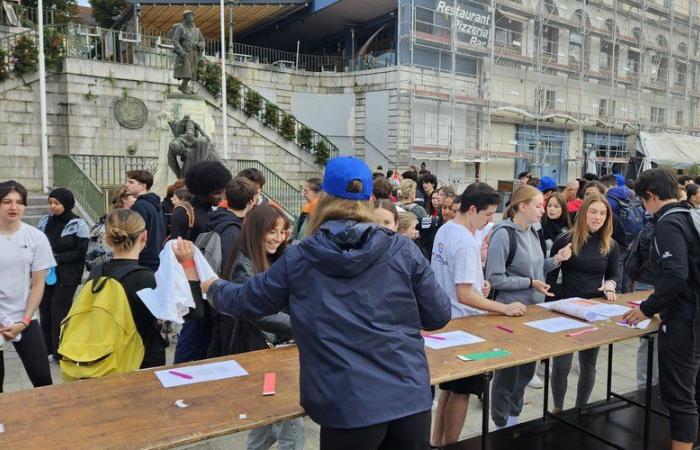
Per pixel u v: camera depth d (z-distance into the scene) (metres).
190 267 2.88
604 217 4.50
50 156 17.30
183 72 13.37
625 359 6.46
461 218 4.00
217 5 23.09
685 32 33.94
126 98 18.36
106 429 2.15
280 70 24.48
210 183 4.43
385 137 24.19
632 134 31.47
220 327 3.66
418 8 23.88
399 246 2.24
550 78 27.94
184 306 2.80
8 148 16.72
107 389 2.54
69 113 17.41
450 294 3.97
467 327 3.63
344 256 2.06
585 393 4.52
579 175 29.83
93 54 19.12
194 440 2.11
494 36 25.75
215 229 3.83
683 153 30.19
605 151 31.00
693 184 6.73
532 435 3.90
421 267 2.28
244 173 5.06
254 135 20.86
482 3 24.91
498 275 4.16
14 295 3.87
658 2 32.81
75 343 2.95
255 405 2.40
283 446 3.41
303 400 2.13
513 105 26.61
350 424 2.01
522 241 4.25
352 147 25.27
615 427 4.11
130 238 3.15
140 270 3.13
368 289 2.13
